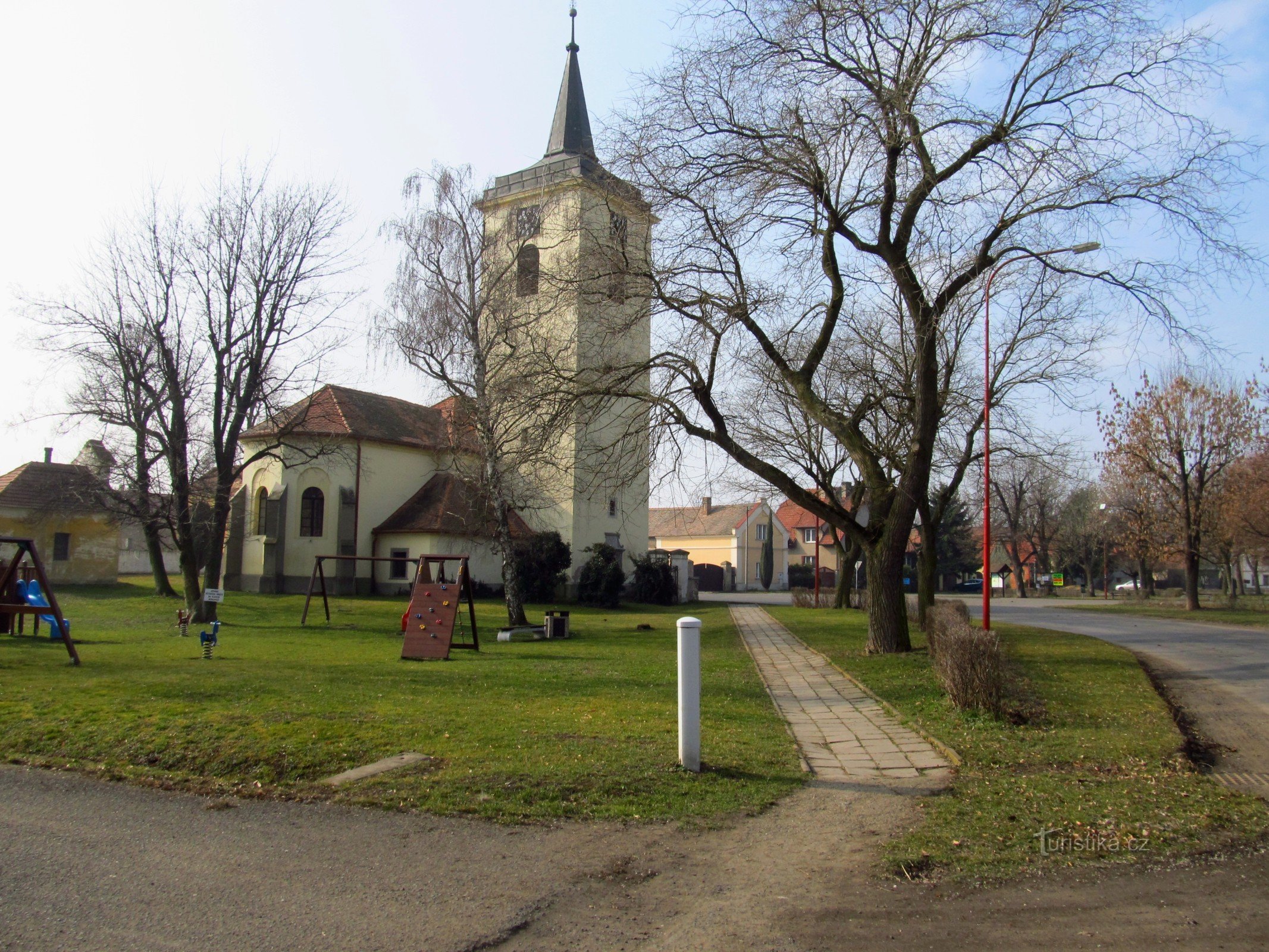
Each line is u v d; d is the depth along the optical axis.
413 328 24.78
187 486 26.39
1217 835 5.97
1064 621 31.23
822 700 12.23
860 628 26.75
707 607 40.38
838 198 15.70
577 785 7.00
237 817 6.43
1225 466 38.81
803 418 30.30
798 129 15.02
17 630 21.48
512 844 5.80
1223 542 41.84
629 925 4.54
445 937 4.38
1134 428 39.69
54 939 4.30
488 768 7.46
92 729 8.94
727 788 7.15
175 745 8.34
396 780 7.20
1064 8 13.66
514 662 17.02
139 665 14.66
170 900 4.83
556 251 23.19
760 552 78.44
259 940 4.32
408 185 24.98
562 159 35.69
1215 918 4.61
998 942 4.32
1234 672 15.55
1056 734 9.25
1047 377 23.09
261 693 11.25
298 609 31.14
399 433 42.06
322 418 38.31
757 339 17.16
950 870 5.34
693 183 15.38
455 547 39.31
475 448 28.77
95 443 31.45
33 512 39.56
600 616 33.50
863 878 5.21
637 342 20.41
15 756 8.27
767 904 4.82
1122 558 69.94
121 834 6.05
